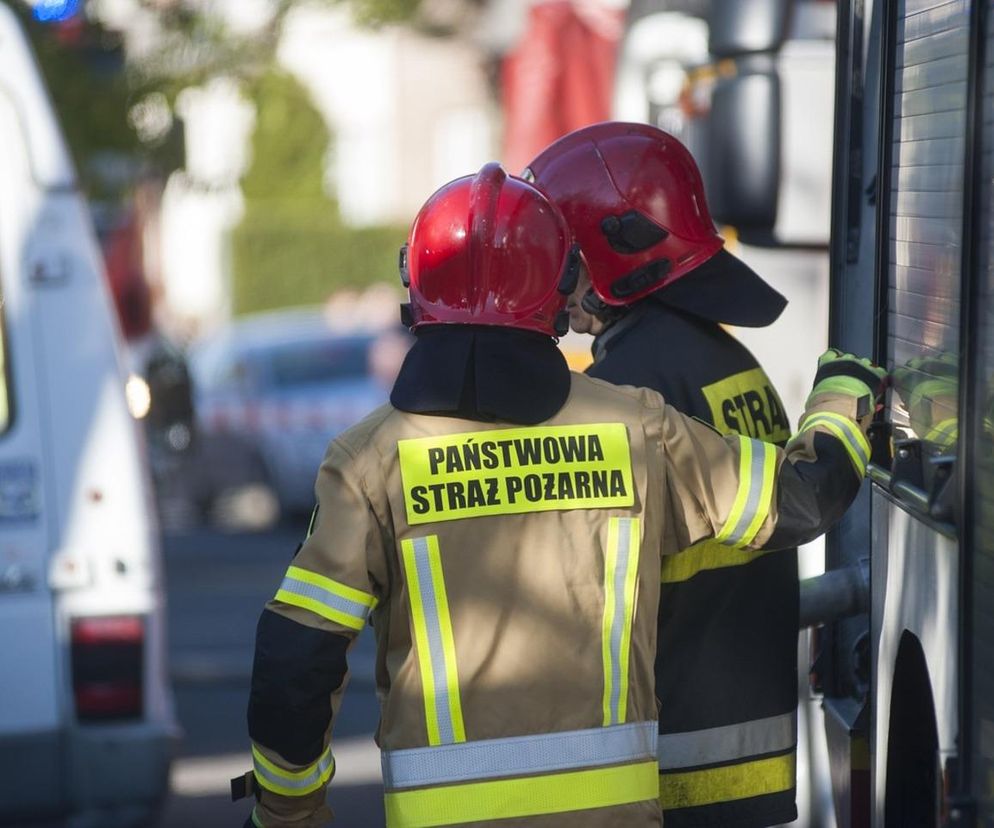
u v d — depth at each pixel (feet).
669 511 19.86
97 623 36.17
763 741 21.98
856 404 20.44
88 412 36.29
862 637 23.02
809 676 25.80
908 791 20.56
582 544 19.16
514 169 69.87
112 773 36.14
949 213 18.04
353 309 175.73
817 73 38.34
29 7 69.92
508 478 19.15
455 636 18.89
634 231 22.61
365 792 46.26
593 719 18.97
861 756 22.44
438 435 19.21
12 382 36.04
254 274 193.36
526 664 18.90
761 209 36.78
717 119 37.09
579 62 69.21
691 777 21.59
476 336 19.43
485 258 19.54
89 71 76.84
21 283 36.14
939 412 18.30
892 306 20.75
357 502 19.03
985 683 16.39
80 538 36.17
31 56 36.52
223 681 62.08
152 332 112.16
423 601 18.92
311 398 104.94
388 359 106.73
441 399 19.16
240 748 51.96
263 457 106.01
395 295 187.93
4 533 35.86
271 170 198.90
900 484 19.10
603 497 19.27
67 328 36.29
